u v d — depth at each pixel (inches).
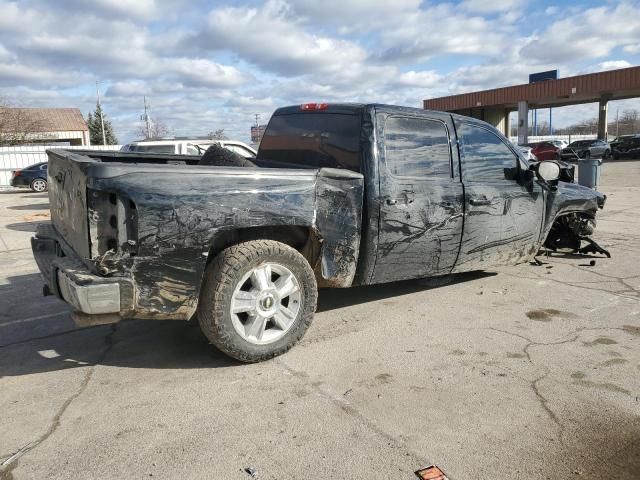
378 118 174.6
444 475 102.7
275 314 152.1
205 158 195.9
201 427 119.8
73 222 143.7
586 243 317.4
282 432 117.6
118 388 139.4
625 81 1294.3
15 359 159.9
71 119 2219.5
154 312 136.9
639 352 159.0
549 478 102.3
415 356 157.5
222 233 142.7
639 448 111.6
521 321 186.5
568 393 134.5
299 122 198.1
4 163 1163.9
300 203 151.9
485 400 131.1
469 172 197.9
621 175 873.5
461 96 1705.2
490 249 209.0
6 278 262.5
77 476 103.0
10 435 117.6
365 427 119.4
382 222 171.6
